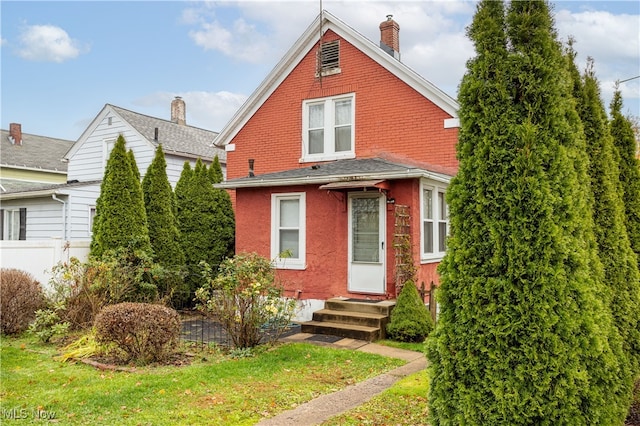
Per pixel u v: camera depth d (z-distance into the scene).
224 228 14.31
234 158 15.20
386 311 9.53
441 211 11.86
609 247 5.31
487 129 4.09
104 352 7.64
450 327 4.05
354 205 10.82
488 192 4.00
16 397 5.73
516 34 4.14
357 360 7.48
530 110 3.98
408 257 10.05
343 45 13.53
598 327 3.84
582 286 3.79
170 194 13.25
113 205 11.23
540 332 3.67
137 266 10.98
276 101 14.55
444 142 12.05
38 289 9.83
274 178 11.37
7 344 8.70
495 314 3.83
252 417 5.14
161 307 7.73
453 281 4.09
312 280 11.23
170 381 6.30
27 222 17.52
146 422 4.95
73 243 11.64
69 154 21.39
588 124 5.60
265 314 8.28
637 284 5.42
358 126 13.22
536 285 3.74
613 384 4.02
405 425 4.89
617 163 6.21
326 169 11.58
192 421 4.99
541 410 3.63
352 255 10.77
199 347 8.38
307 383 6.35
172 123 23.05
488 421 3.77
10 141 26.42
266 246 11.92
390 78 12.81
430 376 4.22
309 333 9.60
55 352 8.06
